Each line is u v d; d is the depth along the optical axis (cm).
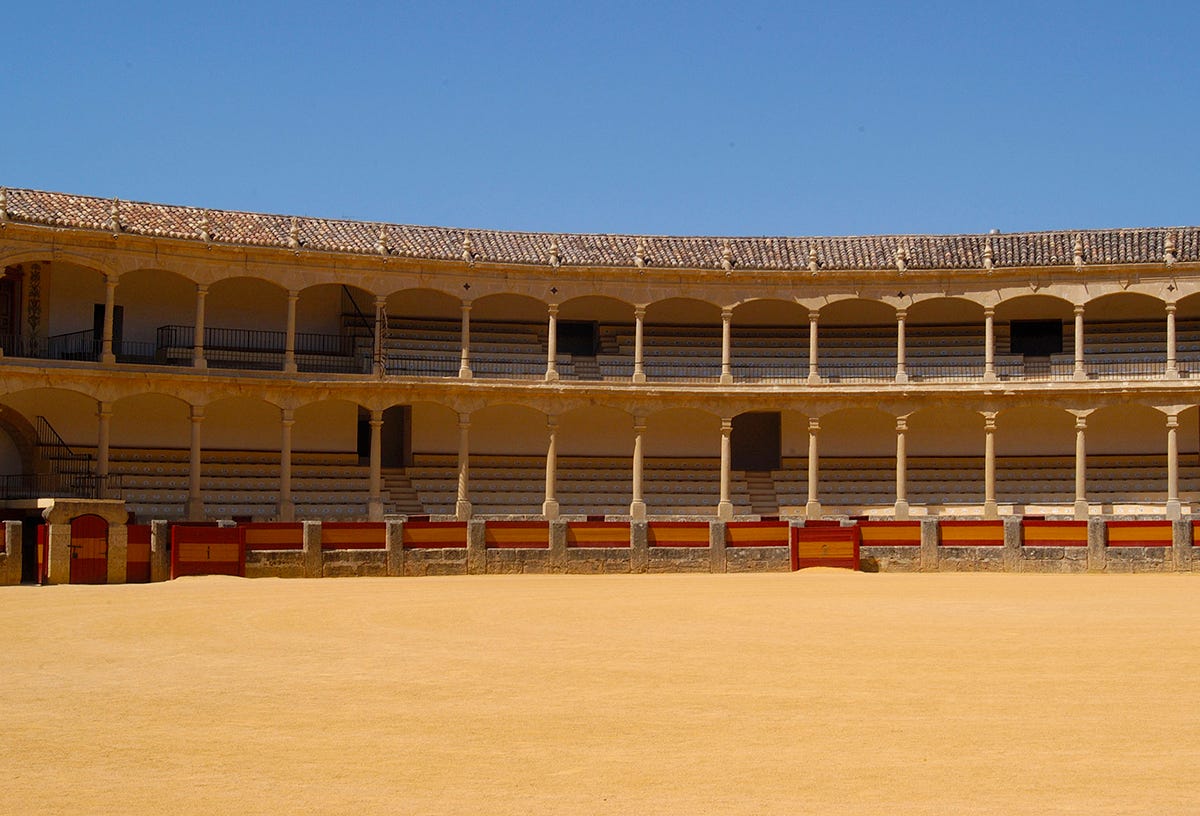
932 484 6625
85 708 1992
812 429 6450
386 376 6169
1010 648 2561
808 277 6500
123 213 5891
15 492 5497
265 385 6003
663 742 1733
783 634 2823
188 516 5841
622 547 4978
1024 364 6688
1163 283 6288
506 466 6769
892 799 1445
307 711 1953
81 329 6056
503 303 6956
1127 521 4988
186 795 1487
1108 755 1636
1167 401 6238
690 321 7044
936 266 6438
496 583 4394
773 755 1655
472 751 1689
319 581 4484
